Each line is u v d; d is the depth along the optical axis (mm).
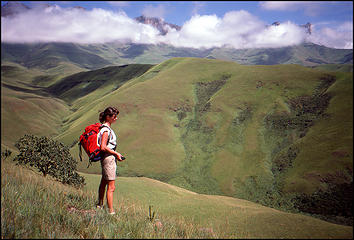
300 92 127250
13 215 3150
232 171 98250
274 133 110500
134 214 4207
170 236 3184
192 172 101625
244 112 124438
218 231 3213
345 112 107250
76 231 3250
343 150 89438
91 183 38438
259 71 152375
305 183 83938
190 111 136000
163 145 114625
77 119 183500
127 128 123938
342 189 78625
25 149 16859
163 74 173250
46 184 5750
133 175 101750
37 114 183500
